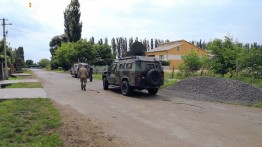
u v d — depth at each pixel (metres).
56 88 21.48
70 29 67.62
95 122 9.52
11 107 11.60
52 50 109.44
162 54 66.31
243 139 7.49
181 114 10.96
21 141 6.88
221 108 12.38
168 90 18.45
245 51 22.72
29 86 22.73
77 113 11.11
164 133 8.12
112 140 7.42
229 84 15.81
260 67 21.19
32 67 155.88
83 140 7.32
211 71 25.75
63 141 7.07
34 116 9.81
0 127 8.06
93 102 14.22
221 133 8.09
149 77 16.34
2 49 49.50
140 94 17.77
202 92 16.23
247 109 12.13
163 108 12.40
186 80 18.58
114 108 12.41
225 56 24.02
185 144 7.08
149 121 9.70
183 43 65.81
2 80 32.16
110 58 60.59
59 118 9.69
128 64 17.17
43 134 7.61
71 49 58.38
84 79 20.27
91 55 58.09
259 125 9.09
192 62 26.95
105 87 20.45
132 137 7.72
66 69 77.12
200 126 8.94
